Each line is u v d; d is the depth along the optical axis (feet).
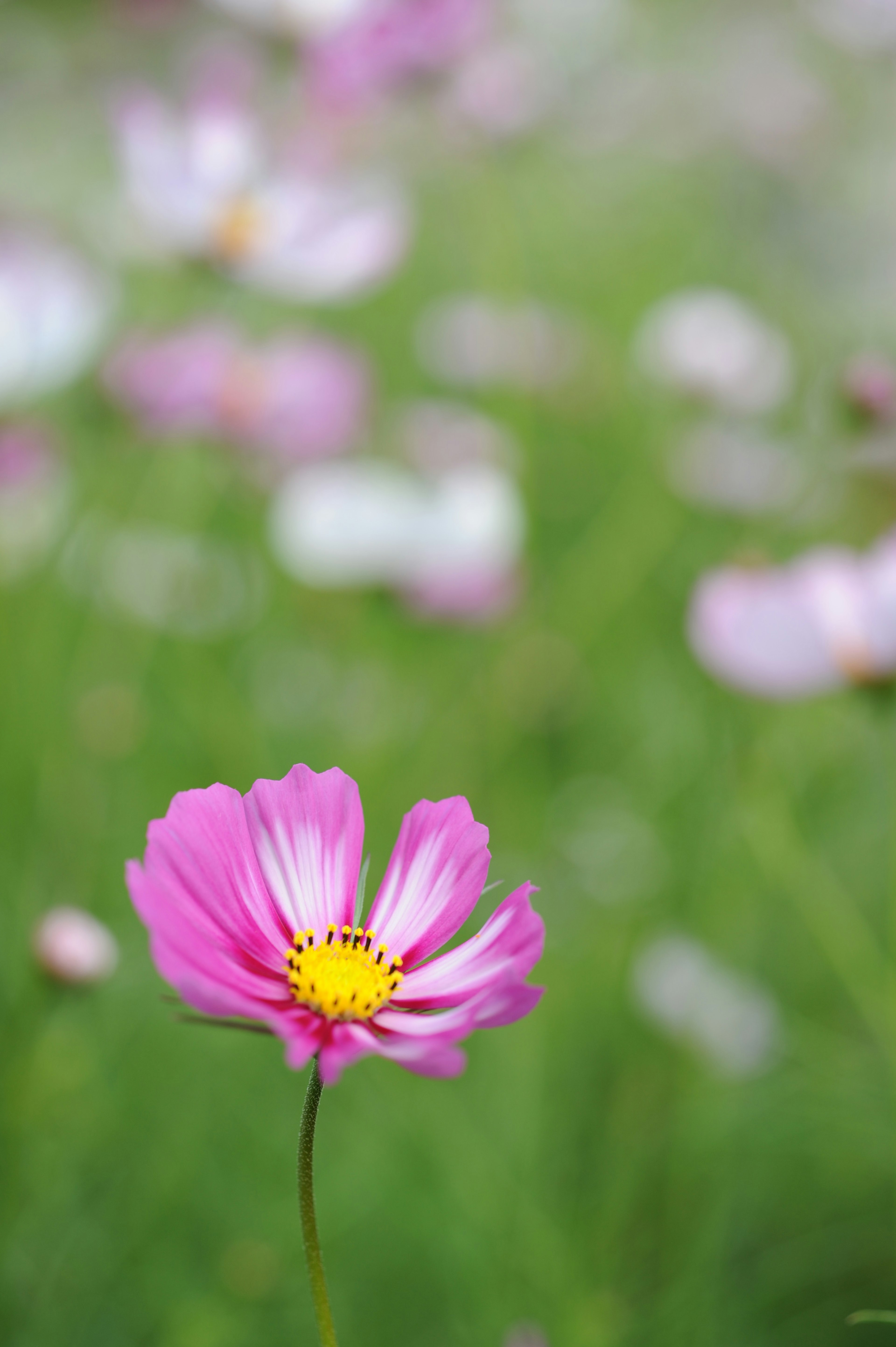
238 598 3.01
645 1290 2.54
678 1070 2.69
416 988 1.67
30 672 2.77
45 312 2.62
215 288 2.75
